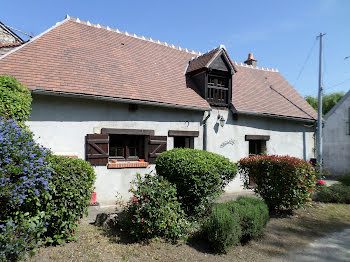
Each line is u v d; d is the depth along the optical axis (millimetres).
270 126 12016
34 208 3639
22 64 7105
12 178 3338
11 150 3367
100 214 5109
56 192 3766
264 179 7168
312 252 4977
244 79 13414
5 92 4871
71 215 4012
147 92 8648
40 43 8078
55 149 6957
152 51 11180
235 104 10734
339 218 7250
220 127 10328
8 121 3873
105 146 7629
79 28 9742
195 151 6082
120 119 8031
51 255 3674
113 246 4262
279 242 5359
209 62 10023
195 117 9703
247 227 5074
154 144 8516
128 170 8055
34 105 6766
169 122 9047
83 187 4043
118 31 10992
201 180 5477
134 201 4738
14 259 3174
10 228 3209
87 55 8734
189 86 10328
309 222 6738
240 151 10883
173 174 5578
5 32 12922
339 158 18547
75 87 7227
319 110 13336
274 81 15070
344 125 18391
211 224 4688
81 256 3787
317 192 9266
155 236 4703
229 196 9250
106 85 7949
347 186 9773
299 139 13250
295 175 6766
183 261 4137
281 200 6984
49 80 7016
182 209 5652
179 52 12234
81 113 7410
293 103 13656
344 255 4895
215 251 4633
